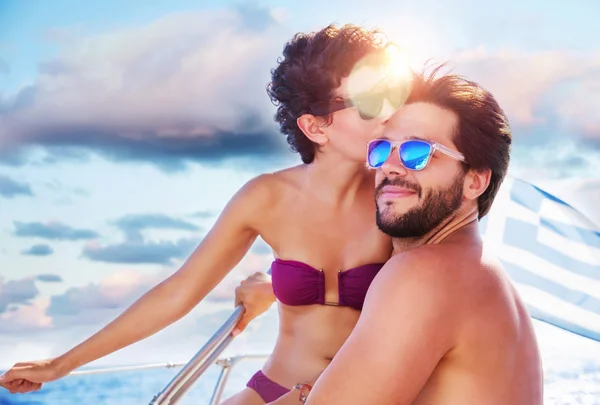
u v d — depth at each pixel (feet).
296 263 7.17
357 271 7.06
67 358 7.27
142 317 7.28
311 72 6.91
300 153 7.39
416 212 5.08
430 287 4.62
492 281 4.91
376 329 4.61
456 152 5.06
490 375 4.75
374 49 6.81
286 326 7.32
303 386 6.34
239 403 7.09
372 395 4.54
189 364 6.82
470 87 5.18
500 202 10.21
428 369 4.61
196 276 7.32
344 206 7.26
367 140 6.93
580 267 9.85
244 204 7.36
